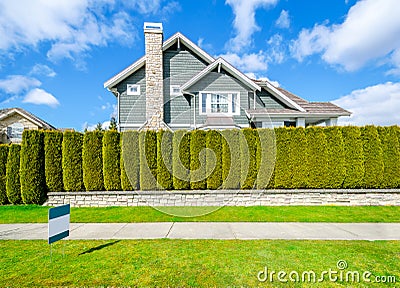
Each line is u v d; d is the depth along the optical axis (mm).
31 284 2896
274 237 4648
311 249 3963
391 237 4633
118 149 8188
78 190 8047
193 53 13055
